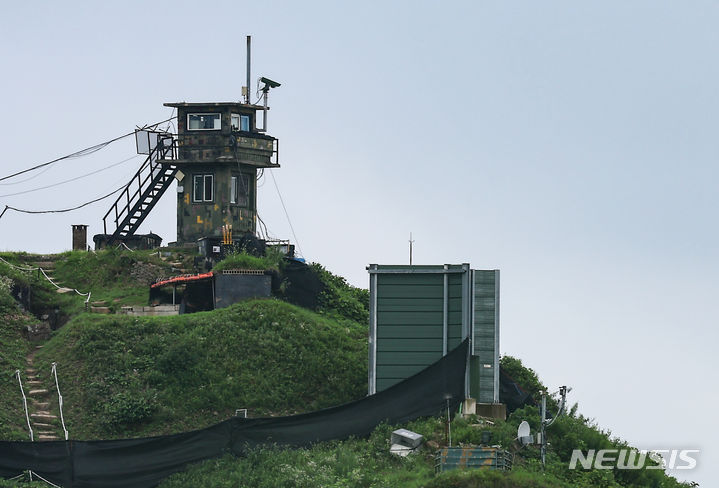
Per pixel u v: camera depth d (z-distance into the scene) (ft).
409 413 534.37
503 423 536.42
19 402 560.61
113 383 577.02
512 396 587.68
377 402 531.09
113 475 490.49
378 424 528.22
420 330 572.92
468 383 555.28
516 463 499.10
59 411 559.79
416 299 575.38
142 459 495.41
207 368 593.83
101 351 599.57
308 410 577.84
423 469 486.38
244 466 499.51
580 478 500.33
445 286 573.33
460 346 549.54
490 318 567.18
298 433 517.55
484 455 485.56
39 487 476.95
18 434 528.22
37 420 550.36
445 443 512.63
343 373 604.49
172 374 585.63
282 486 479.00
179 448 501.15
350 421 525.34
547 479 479.00
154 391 570.46
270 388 585.63
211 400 572.51
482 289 569.64
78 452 488.85
